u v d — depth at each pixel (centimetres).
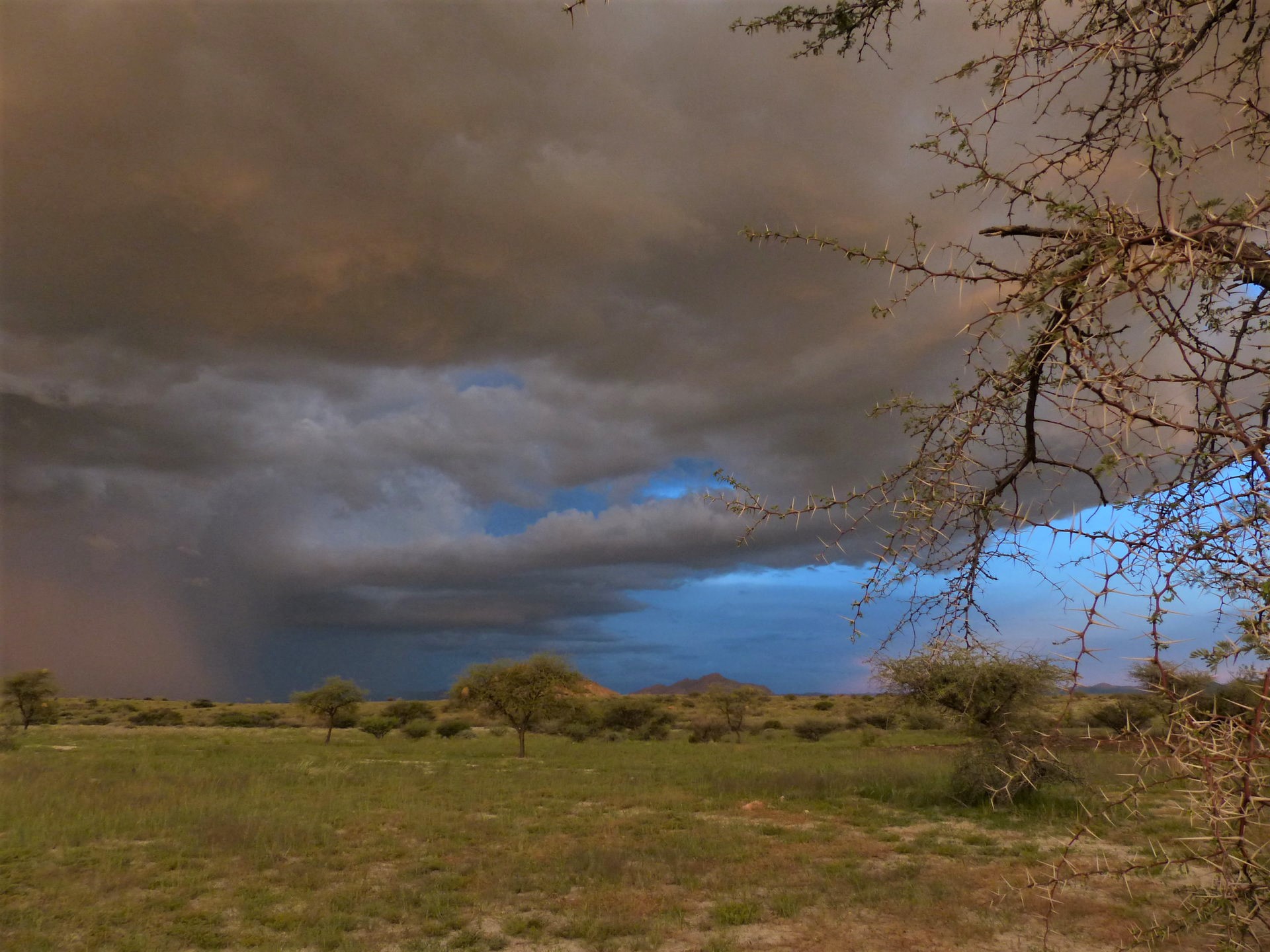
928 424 186
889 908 834
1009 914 797
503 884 944
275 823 1291
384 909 843
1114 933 724
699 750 3259
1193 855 130
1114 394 134
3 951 697
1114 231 137
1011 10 185
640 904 864
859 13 214
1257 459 125
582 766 2489
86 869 998
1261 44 158
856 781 1836
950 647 181
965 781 1471
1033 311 144
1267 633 116
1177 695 125
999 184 171
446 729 4594
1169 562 132
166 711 6525
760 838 1234
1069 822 1250
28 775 1869
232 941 739
